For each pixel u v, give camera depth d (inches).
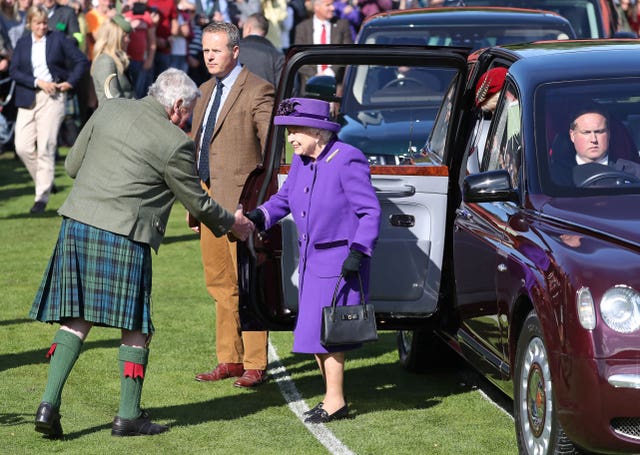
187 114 353.4
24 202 878.4
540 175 334.3
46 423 343.9
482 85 386.0
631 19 1056.2
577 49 382.0
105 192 342.0
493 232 343.6
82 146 349.7
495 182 336.5
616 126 343.0
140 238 343.0
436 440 350.9
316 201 363.3
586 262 288.2
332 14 989.8
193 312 542.9
